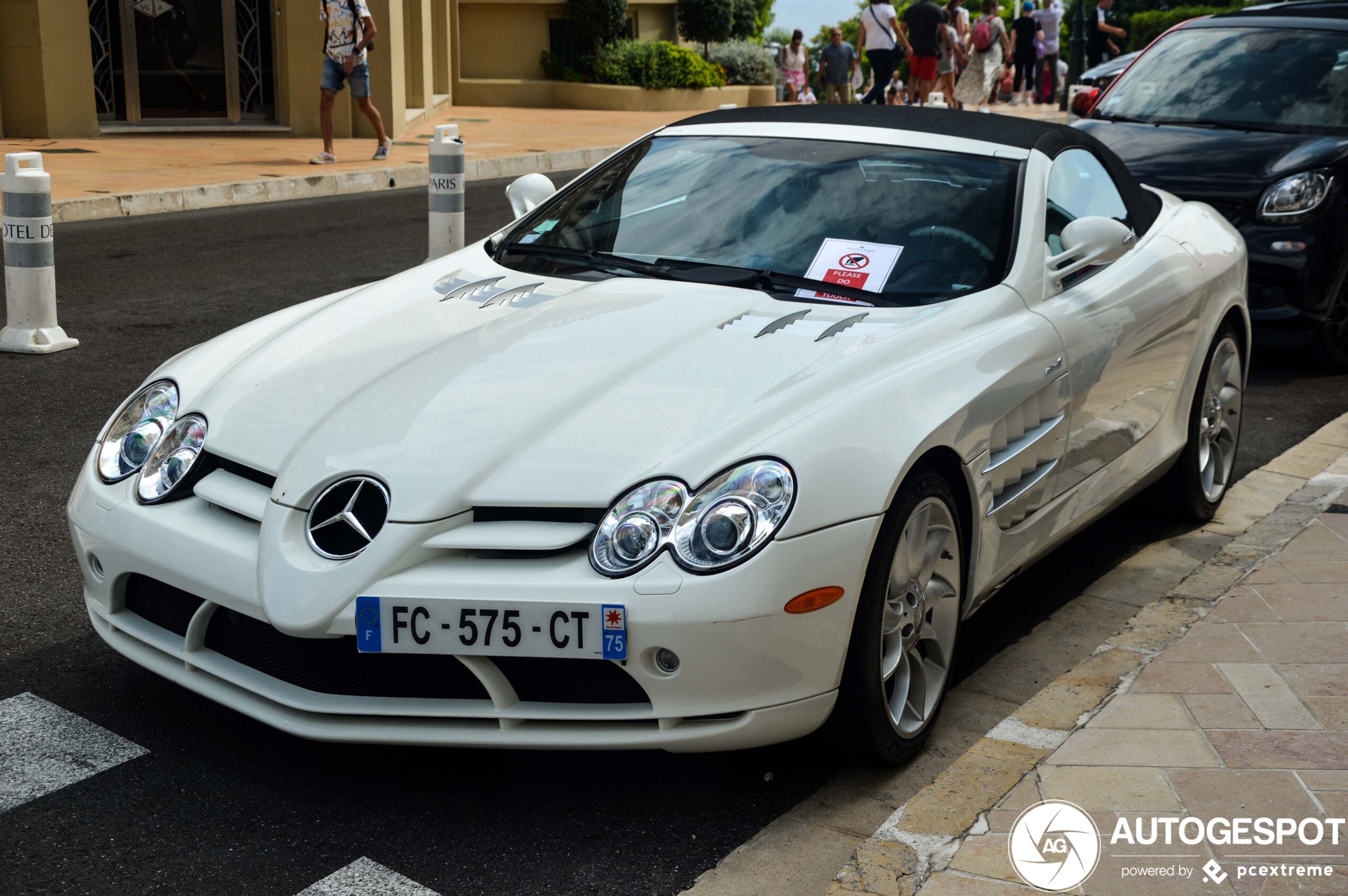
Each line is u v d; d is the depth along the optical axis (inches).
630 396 119.6
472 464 112.7
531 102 987.3
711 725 109.8
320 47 640.4
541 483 110.5
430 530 109.3
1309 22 321.1
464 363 128.8
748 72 1090.7
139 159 530.3
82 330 278.7
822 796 119.6
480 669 109.6
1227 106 305.9
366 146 624.4
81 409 227.3
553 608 106.1
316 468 115.6
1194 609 153.8
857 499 111.3
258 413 125.7
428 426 117.8
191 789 116.7
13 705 130.0
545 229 167.3
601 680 111.1
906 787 121.7
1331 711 125.9
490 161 598.5
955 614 128.9
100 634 128.5
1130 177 187.9
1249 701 128.2
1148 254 175.2
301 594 109.7
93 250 365.7
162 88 626.8
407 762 123.1
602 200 168.6
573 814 115.5
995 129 168.7
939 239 148.9
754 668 107.7
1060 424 144.6
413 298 151.1
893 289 143.3
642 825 114.3
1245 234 276.1
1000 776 117.1
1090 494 158.4
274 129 647.1
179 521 120.6
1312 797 110.9
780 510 107.9
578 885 105.2
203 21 630.5
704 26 1114.1
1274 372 289.1
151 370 250.8
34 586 157.5
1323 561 166.7
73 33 585.0
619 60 987.9
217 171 505.7
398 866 106.8
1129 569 179.5
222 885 103.3
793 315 136.1
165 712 130.1
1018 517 140.1
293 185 493.4
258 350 140.5
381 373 129.4
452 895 103.3
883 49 817.5
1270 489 210.5
